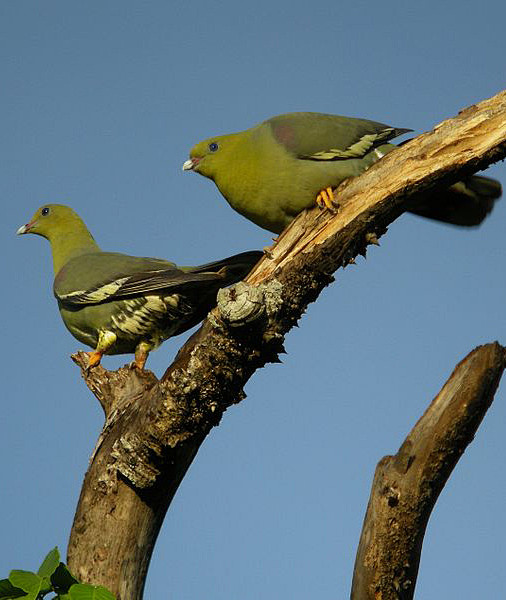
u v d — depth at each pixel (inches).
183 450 398.0
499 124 398.3
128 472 396.5
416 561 339.6
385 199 400.5
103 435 413.1
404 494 329.1
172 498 411.2
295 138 498.0
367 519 338.6
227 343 379.9
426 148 403.5
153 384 430.9
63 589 320.5
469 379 329.7
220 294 373.7
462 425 327.6
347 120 508.7
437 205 501.7
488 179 484.4
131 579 403.5
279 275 396.2
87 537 401.1
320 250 398.9
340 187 410.6
